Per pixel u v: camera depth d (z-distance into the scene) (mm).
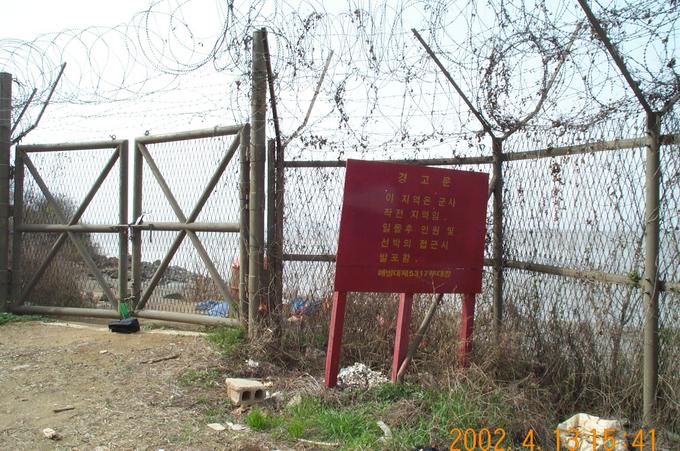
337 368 4723
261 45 5730
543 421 3975
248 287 5930
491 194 5395
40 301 7602
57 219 7402
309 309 5871
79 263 7410
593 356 4418
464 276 4953
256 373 5219
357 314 5754
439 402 4129
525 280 5094
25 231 7574
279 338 5738
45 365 5262
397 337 4820
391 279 4715
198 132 6281
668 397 3787
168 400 4453
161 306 6688
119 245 6863
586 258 4402
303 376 5191
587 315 4449
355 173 4574
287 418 4184
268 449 3654
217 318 6199
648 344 3844
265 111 5863
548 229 4797
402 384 4738
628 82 3744
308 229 5855
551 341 4785
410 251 4758
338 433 3904
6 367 5219
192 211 6375
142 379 4891
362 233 4605
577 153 4449
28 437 3787
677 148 3701
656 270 3801
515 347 4832
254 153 5852
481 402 4043
